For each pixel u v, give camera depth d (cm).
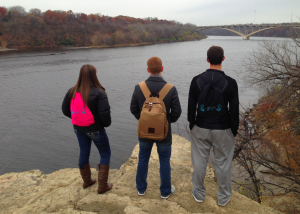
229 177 238
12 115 2744
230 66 5181
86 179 276
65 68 6150
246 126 646
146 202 247
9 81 4566
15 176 329
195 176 244
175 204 244
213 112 220
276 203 683
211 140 230
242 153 641
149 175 317
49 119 2636
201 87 220
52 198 259
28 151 1894
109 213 229
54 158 1795
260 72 1053
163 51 10669
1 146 1969
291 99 861
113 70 5838
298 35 943
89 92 238
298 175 633
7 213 246
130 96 3484
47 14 13900
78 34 13500
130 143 1989
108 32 15112
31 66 6378
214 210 238
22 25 12250
